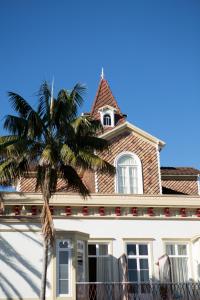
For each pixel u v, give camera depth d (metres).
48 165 20.98
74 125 21.53
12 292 20.72
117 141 28.64
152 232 25.56
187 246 25.66
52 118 21.84
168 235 25.66
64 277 21.33
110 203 25.48
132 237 25.27
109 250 24.88
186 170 32.12
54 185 21.19
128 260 24.91
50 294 20.75
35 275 21.09
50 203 24.94
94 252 24.84
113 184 27.41
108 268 24.55
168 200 26.09
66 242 21.89
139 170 28.03
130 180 27.88
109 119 30.77
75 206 25.25
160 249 25.31
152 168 28.33
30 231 21.78
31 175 28.12
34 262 21.28
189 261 25.30
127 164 28.22
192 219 26.14
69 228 24.89
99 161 21.00
